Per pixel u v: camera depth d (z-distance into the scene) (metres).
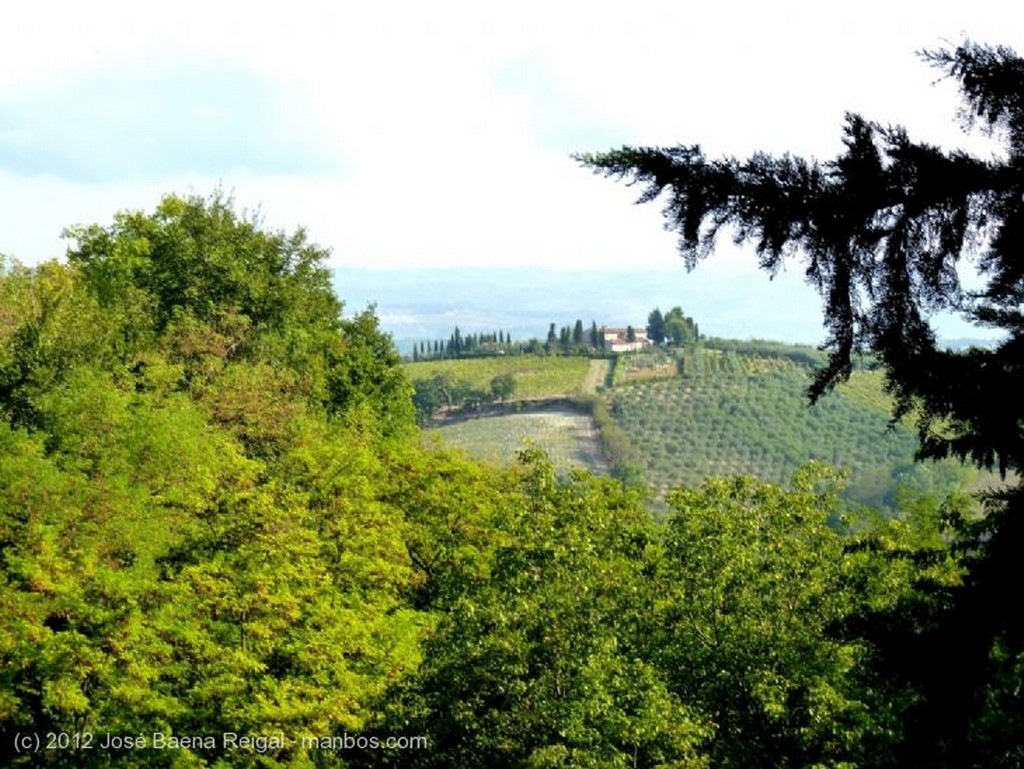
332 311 63.84
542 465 27.94
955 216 5.51
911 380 5.75
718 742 23.62
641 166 5.74
